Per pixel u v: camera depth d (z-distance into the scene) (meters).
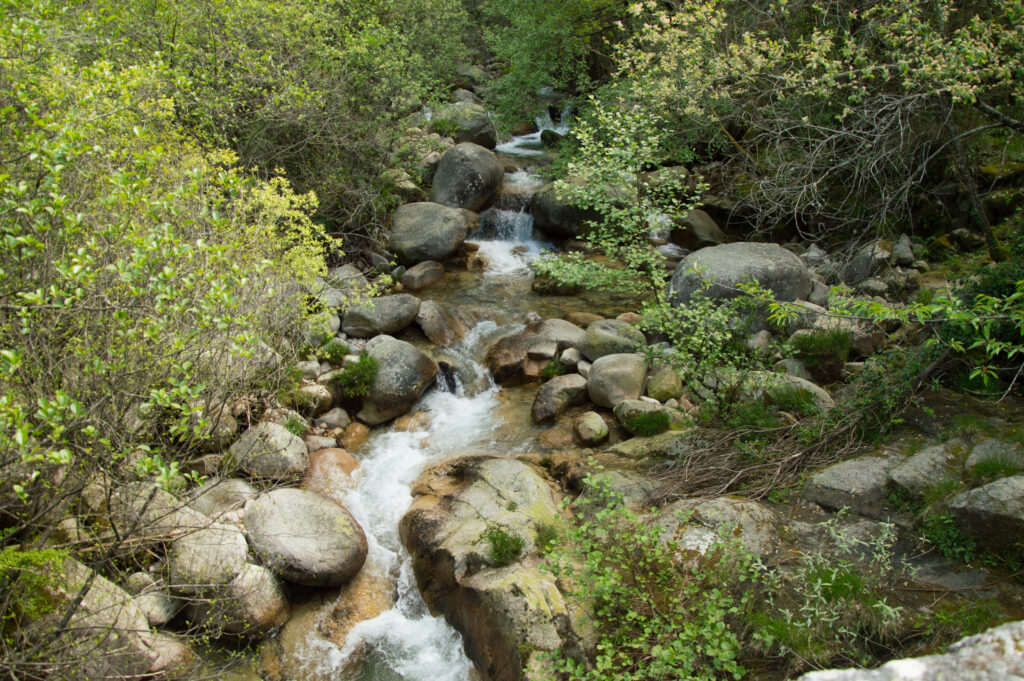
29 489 4.56
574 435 7.24
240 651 5.20
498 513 5.96
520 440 7.33
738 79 9.52
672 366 7.20
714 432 6.59
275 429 6.75
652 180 9.34
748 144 10.94
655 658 4.47
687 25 8.92
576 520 5.90
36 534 4.89
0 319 4.42
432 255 10.82
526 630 4.81
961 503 4.83
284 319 7.07
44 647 4.26
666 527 5.42
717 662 4.17
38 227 4.09
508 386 8.47
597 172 7.58
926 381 6.41
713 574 4.92
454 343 9.02
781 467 5.94
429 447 7.37
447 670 5.24
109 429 4.54
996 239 8.39
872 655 4.29
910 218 9.20
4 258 4.46
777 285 8.33
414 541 6.04
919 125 8.98
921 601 4.52
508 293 10.34
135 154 4.99
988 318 3.94
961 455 5.46
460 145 12.29
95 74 5.05
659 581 4.97
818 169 9.35
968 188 8.10
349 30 11.38
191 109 8.62
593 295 10.19
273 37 9.27
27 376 4.43
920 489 5.29
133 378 4.77
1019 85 7.19
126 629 4.42
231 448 6.48
